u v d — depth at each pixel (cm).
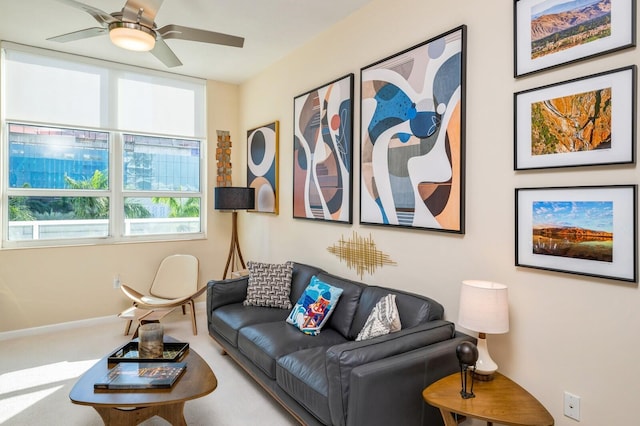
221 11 308
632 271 160
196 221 491
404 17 266
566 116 180
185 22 327
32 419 232
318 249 358
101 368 213
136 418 193
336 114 327
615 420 167
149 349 224
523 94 197
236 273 437
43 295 388
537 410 159
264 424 229
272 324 283
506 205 206
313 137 358
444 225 237
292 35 355
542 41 189
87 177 418
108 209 430
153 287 431
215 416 237
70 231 410
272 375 233
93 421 231
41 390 269
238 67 443
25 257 379
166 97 460
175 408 197
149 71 445
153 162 458
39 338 371
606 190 167
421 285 256
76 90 405
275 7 302
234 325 290
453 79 230
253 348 255
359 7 303
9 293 371
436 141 241
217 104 493
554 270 185
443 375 190
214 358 323
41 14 314
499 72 209
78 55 402
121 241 438
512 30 203
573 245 178
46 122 390
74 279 403
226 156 486
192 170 485
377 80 285
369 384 164
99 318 416
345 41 320
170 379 196
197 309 474
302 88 378
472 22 222
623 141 162
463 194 226
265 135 443
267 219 446
